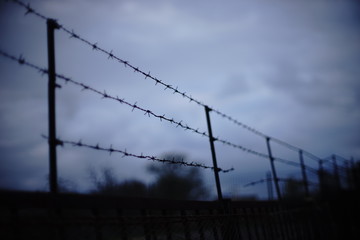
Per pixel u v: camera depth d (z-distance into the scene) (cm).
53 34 193
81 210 197
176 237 250
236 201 367
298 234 510
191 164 296
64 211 190
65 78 193
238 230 338
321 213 619
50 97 180
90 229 189
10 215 147
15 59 171
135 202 218
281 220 462
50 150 172
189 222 260
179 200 270
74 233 182
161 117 268
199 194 534
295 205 554
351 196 722
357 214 697
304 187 607
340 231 668
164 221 230
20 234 148
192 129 311
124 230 195
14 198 150
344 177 746
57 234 163
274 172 497
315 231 575
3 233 145
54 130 176
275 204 477
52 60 188
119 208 204
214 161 339
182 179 552
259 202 430
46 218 157
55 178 170
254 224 389
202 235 272
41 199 161
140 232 236
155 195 500
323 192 687
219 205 329
